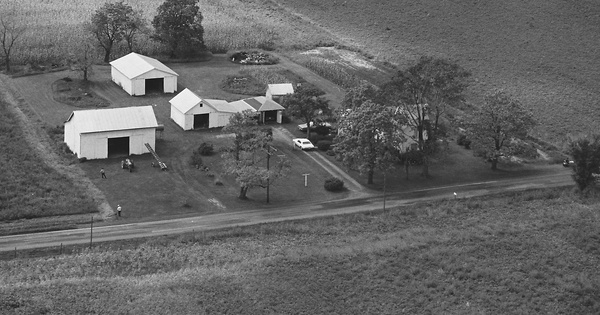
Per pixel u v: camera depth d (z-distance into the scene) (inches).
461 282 3420.3
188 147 4746.6
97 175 4261.8
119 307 3038.9
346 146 4345.5
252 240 3695.9
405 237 3784.5
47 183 4087.1
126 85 5620.1
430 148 4579.2
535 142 5398.6
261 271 3378.4
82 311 2994.6
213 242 3649.1
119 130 4498.0
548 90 6609.3
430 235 3816.4
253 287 3262.8
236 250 3575.3
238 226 3809.1
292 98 4901.6
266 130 4891.7
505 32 7736.2
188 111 4985.2
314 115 4985.2
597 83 6835.6
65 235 3609.7
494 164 4783.5
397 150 4468.5
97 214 3831.2
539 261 3624.5
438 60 4606.3
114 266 3371.1
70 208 3841.0
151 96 5595.5
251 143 4183.1
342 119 4453.7
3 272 3248.0
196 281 3262.8
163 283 3228.3
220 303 3134.8
